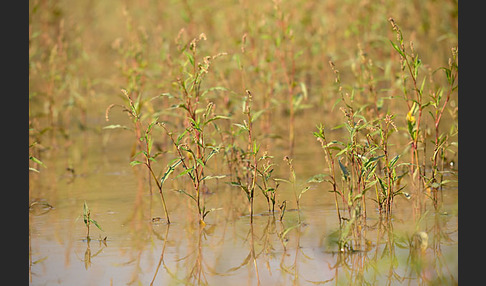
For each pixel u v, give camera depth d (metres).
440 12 17.58
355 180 10.08
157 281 7.31
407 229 8.68
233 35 16.66
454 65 9.87
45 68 16.92
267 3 16.88
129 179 11.54
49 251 8.18
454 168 11.12
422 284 7.16
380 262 7.71
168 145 13.55
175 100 13.83
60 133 15.27
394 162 9.38
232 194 10.54
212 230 8.89
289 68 15.65
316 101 16.34
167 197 10.45
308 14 17.47
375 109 12.02
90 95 16.94
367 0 16.44
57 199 10.40
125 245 8.38
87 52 20.11
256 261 7.82
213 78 13.72
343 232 8.53
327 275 7.41
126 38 20.97
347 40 17.80
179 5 18.84
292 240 8.44
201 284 7.23
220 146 10.13
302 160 12.21
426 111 14.30
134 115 9.99
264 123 14.02
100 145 14.17
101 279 7.36
